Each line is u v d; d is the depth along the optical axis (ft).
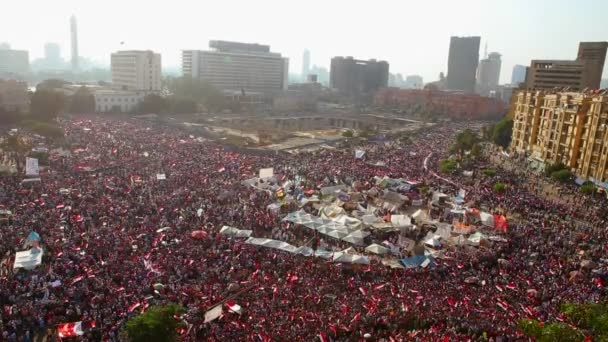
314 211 265.13
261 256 193.26
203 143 465.47
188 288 160.86
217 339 131.34
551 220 268.62
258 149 462.19
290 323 139.85
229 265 182.91
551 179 386.32
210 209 246.47
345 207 273.75
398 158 433.89
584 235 240.12
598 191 343.46
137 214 231.71
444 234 230.89
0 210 222.69
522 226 250.16
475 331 139.13
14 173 308.19
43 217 215.72
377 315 146.20
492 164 447.42
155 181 296.10
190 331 136.26
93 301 146.61
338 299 159.12
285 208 264.52
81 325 133.39
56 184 272.92
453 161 403.75
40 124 459.32
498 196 311.68
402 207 286.87
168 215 233.76
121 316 139.85
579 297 163.73
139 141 439.22
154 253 185.68
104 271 166.71
